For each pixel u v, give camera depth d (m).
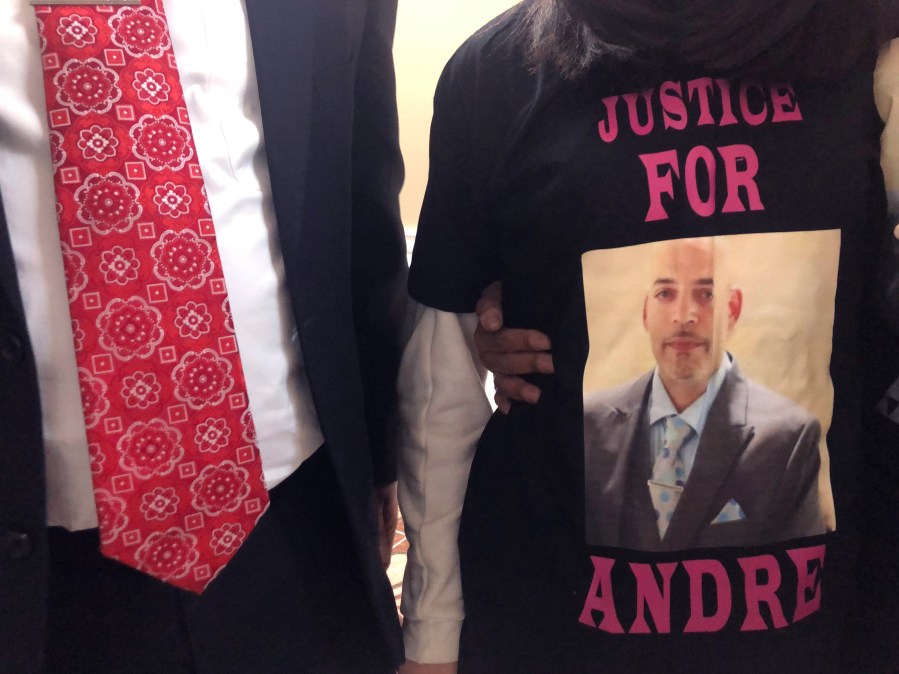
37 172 0.49
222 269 0.54
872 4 0.55
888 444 0.59
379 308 0.79
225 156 0.56
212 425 0.54
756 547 0.57
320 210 0.62
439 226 0.74
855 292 0.58
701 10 0.54
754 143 0.57
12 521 0.48
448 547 0.77
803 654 0.58
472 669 0.71
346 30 0.65
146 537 0.53
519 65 0.66
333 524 0.67
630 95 0.59
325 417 0.62
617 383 0.59
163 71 0.51
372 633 0.71
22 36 0.48
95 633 0.56
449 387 0.77
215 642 0.59
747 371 0.57
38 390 0.48
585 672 0.62
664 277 0.57
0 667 0.49
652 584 0.59
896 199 0.56
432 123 0.74
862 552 0.61
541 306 0.64
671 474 0.58
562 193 0.60
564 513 0.62
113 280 0.50
